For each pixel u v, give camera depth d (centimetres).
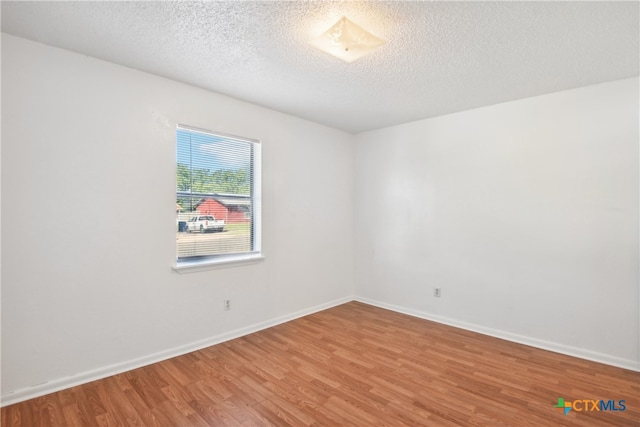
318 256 411
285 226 371
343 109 351
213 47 220
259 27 195
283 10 178
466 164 352
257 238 347
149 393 221
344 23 180
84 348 234
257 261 343
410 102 327
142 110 260
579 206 285
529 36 202
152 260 267
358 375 248
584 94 282
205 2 171
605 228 274
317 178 408
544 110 303
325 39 194
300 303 389
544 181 303
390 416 199
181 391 224
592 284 279
